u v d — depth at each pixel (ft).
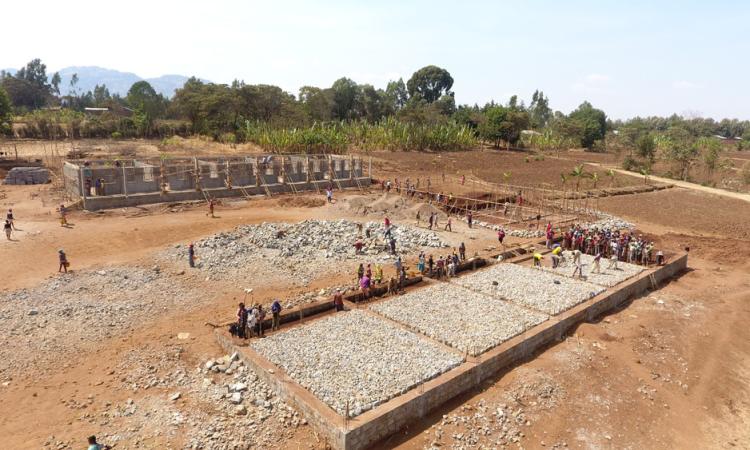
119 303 77.77
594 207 176.65
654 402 62.69
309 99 369.09
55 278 85.76
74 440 48.32
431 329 70.95
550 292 88.17
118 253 100.27
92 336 67.92
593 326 80.48
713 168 260.83
